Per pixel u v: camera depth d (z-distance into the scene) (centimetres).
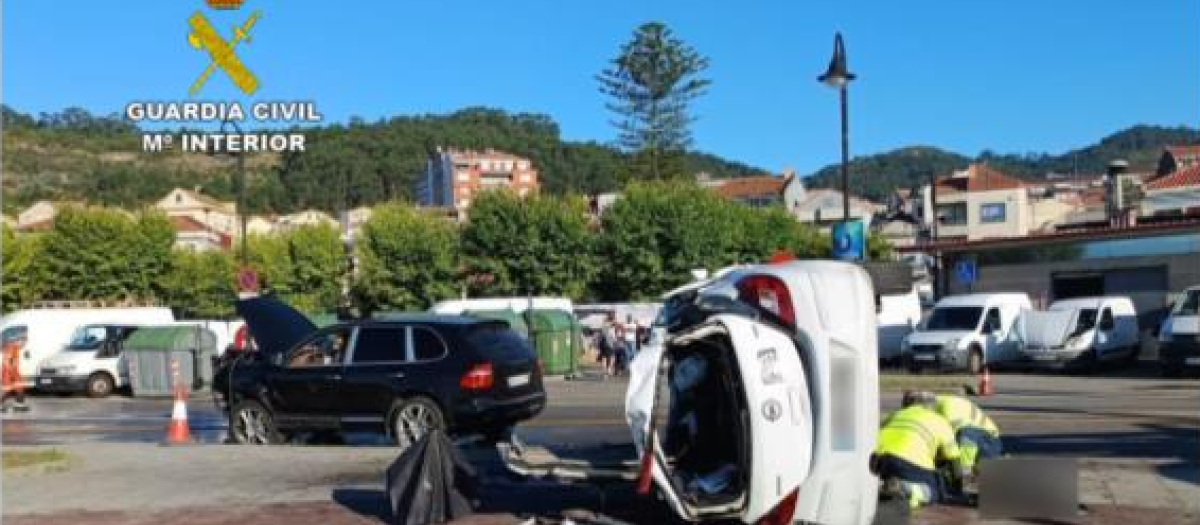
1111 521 965
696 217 6109
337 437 1748
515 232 6162
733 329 844
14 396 2616
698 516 852
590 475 979
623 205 6172
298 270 6800
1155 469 1240
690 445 887
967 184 10381
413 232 6331
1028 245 4091
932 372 3512
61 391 3206
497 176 16738
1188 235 3616
